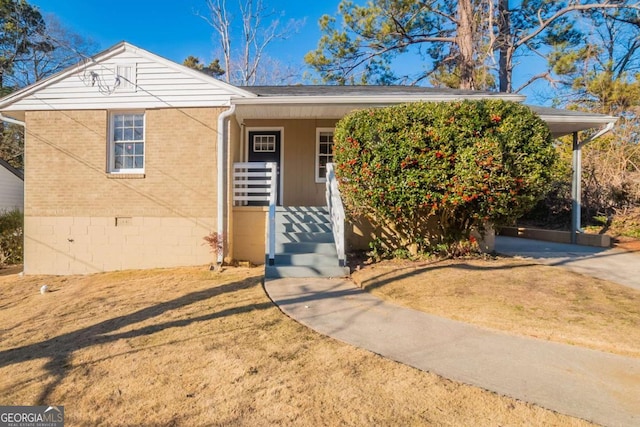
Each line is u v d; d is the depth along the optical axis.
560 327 3.64
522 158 5.70
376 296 5.01
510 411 2.30
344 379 2.75
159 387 2.70
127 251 7.67
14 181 15.41
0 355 3.39
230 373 2.88
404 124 5.90
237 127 8.91
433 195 5.89
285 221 7.89
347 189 6.44
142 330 3.89
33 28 17.83
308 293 5.19
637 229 9.71
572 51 14.25
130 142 7.84
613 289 4.92
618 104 13.05
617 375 2.77
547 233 10.56
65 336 3.82
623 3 13.80
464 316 4.09
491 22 14.49
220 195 7.56
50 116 7.72
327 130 9.56
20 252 10.49
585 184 11.13
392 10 14.88
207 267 7.33
